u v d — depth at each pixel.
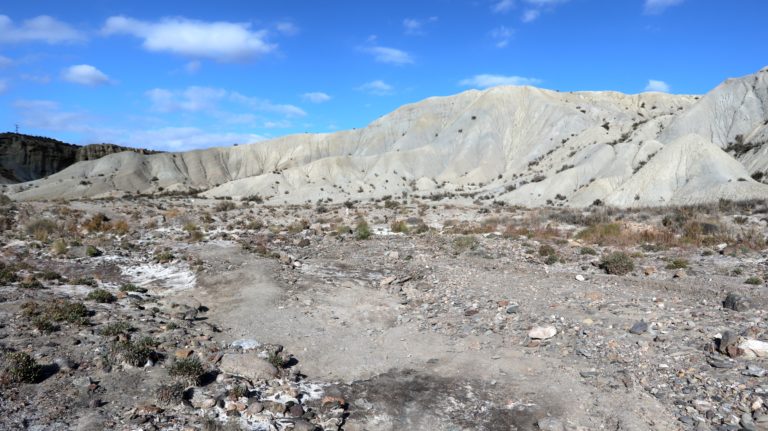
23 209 30.67
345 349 10.29
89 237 23.33
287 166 186.50
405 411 7.70
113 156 168.50
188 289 14.37
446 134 157.75
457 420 7.38
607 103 162.88
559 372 8.64
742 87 104.44
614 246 22.25
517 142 149.00
